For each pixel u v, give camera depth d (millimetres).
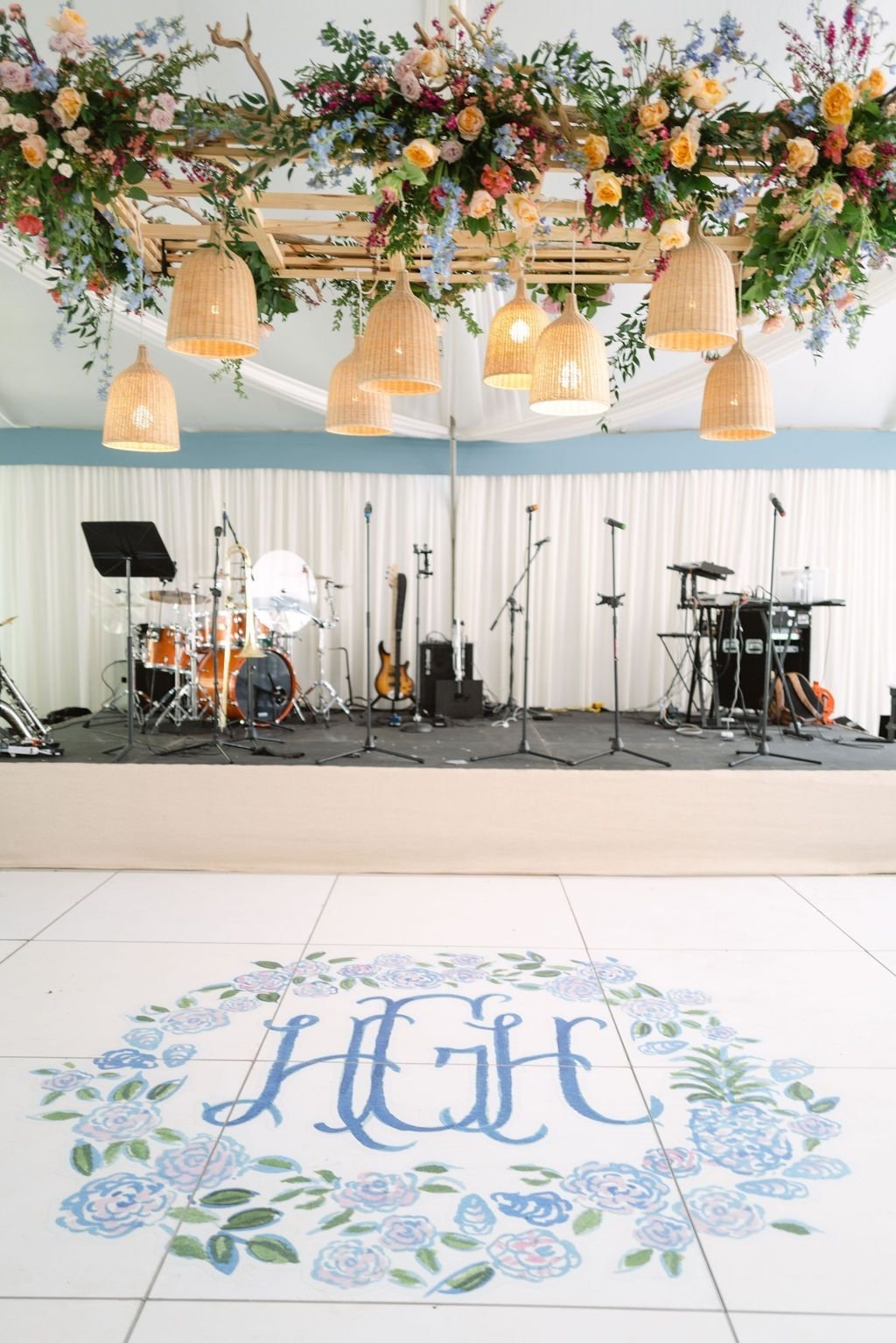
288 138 2533
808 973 3039
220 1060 2426
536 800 4277
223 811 4277
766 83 4082
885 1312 1565
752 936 3391
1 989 2869
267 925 3475
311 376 7180
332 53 3971
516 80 2480
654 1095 2271
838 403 7656
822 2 3645
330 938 3338
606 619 8477
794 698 7160
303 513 8500
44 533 8344
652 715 7973
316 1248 1714
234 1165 1970
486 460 8445
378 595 8578
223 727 6551
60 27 2375
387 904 3758
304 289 3779
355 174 4223
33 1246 1714
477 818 4273
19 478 8336
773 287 2953
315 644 8516
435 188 2549
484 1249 1714
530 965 3090
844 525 8211
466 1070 2385
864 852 4273
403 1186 1897
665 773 4277
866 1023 2676
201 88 4223
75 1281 1624
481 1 3703
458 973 3018
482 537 8602
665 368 6992
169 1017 2680
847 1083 2332
